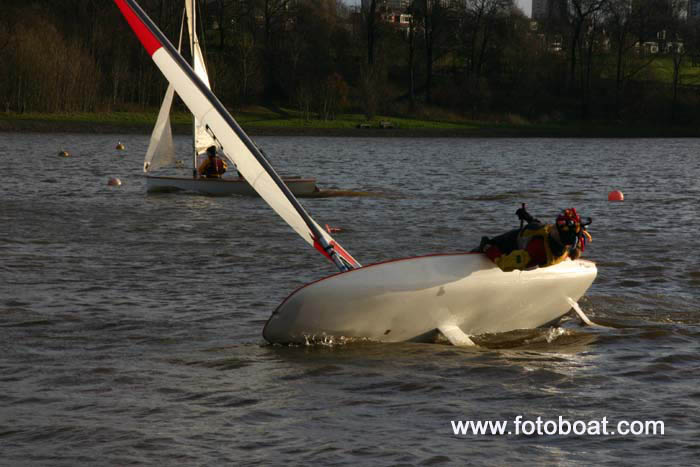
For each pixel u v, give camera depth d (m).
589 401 17.05
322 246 22.30
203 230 40.34
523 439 15.17
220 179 55.69
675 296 26.73
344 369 18.83
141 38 24.70
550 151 138.00
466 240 39.12
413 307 20.61
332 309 20.14
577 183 72.81
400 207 52.03
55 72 167.88
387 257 34.47
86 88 172.88
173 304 24.95
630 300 26.05
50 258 32.00
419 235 40.34
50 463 14.09
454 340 20.88
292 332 20.41
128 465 14.05
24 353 19.84
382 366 19.05
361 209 50.84
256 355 19.83
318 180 73.69
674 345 21.09
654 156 124.50
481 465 14.11
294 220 22.55
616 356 20.14
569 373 18.75
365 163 99.94
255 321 23.05
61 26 184.38
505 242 21.59
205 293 26.50
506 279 21.50
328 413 16.27
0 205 48.81
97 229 40.12
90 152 108.00
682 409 16.64
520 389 17.70
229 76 198.25
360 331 20.66
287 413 16.25
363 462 14.15
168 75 24.27
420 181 73.25
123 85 182.75
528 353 20.34
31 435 15.17
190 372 18.58
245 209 48.88
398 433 15.37
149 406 16.56
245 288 27.34
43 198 53.34
